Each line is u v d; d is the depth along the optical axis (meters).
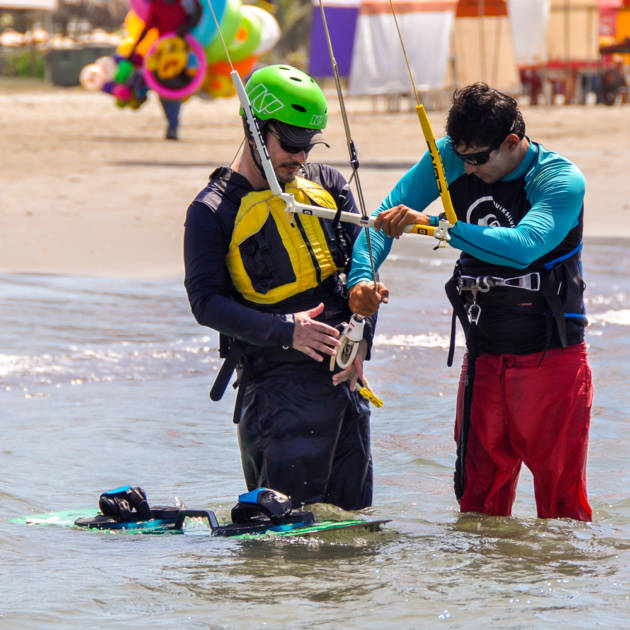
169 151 87.12
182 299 35.25
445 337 29.98
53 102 151.38
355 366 15.43
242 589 12.91
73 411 22.86
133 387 25.08
